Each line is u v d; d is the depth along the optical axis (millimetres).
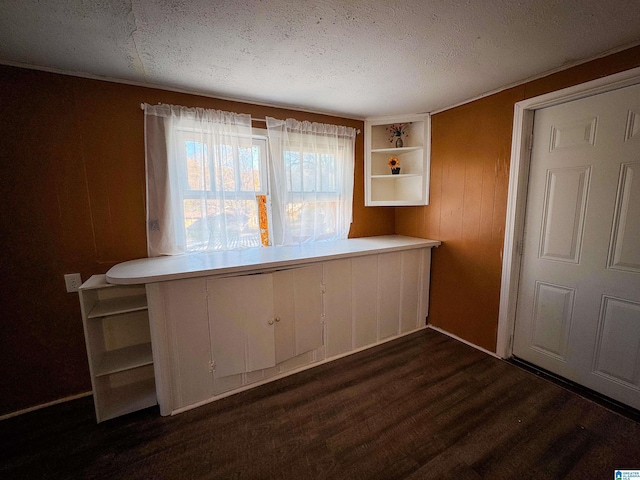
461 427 1584
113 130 1851
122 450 1463
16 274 1688
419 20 1277
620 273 1669
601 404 1736
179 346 1702
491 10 1214
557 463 1354
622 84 1549
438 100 2334
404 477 1301
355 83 1965
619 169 1625
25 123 1640
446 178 2576
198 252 2107
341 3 1154
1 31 1302
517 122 2004
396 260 2545
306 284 2086
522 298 2176
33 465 1388
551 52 1575
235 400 1833
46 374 1807
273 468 1355
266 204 2436
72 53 1512
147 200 1949
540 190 1998
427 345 2510
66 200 1768
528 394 1844
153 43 1432
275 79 1882
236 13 1206
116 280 1472
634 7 1196
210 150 2061
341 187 2707
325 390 1919
